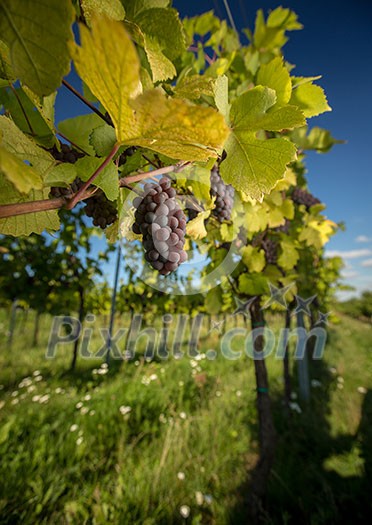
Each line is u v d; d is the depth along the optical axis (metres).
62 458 3.22
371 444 4.12
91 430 3.80
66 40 0.29
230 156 0.59
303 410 5.21
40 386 5.48
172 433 3.77
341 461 3.81
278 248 2.43
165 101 0.31
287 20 2.40
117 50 0.27
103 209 0.72
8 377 6.23
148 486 2.89
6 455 3.10
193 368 6.42
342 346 11.09
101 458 3.38
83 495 2.81
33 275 6.84
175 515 2.79
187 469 3.35
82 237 6.55
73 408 4.39
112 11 0.55
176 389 5.15
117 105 0.34
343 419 5.07
